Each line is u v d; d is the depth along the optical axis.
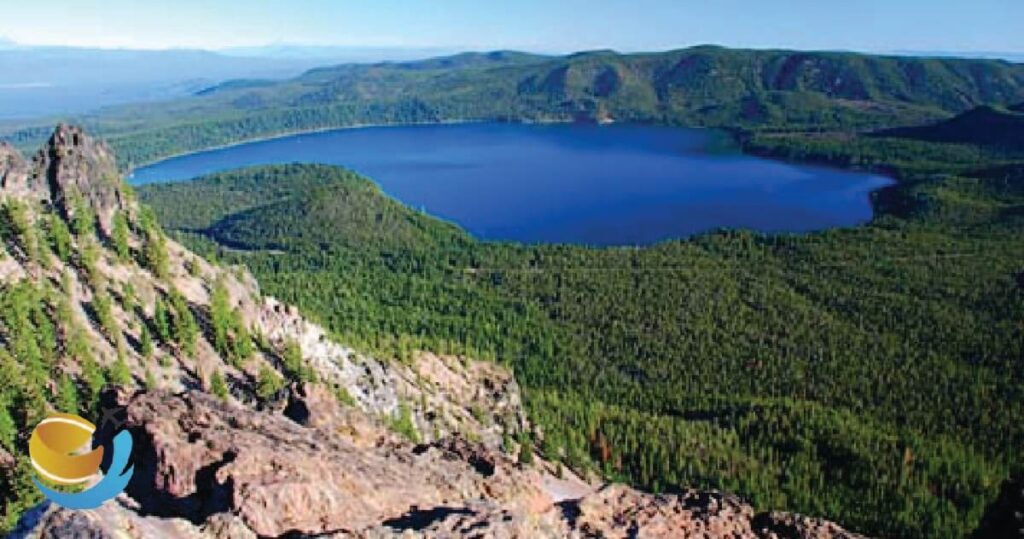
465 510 65.94
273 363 158.00
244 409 85.31
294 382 122.12
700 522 75.56
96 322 139.88
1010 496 88.56
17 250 145.12
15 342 120.19
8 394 103.44
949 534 166.00
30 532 50.88
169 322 147.12
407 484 75.12
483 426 186.00
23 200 160.38
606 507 75.56
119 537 51.19
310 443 78.06
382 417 164.38
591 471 183.50
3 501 84.75
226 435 72.75
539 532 66.94
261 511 62.16
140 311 150.50
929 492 181.25
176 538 55.25
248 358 153.12
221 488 64.62
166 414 77.44
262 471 67.19
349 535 58.53
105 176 173.75
